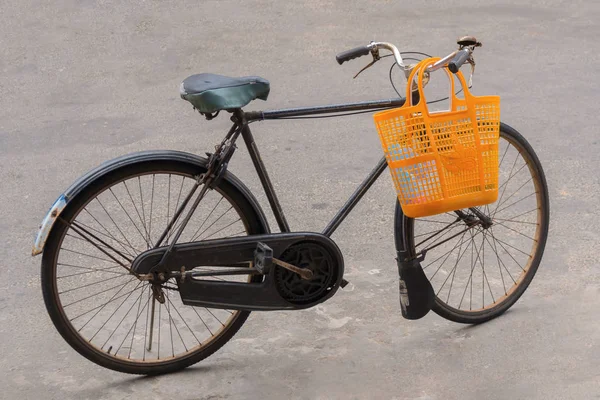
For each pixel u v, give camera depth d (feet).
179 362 12.00
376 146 19.65
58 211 10.78
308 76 23.85
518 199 16.83
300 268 11.51
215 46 26.30
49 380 11.85
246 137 11.26
